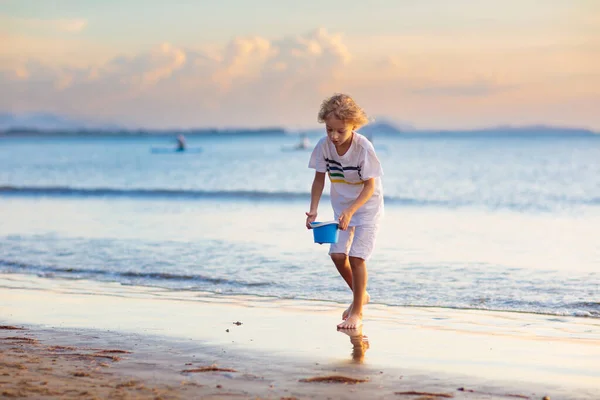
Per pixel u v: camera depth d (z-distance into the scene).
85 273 8.40
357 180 5.54
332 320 5.77
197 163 53.53
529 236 11.23
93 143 187.75
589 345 4.89
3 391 3.51
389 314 6.02
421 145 124.50
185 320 5.77
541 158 58.06
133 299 6.79
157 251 9.87
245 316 5.94
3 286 7.60
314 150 5.65
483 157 61.69
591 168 39.91
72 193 22.77
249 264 8.72
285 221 13.67
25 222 13.99
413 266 8.43
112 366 4.17
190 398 3.45
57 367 4.11
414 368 4.21
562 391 3.72
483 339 5.07
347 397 3.53
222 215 15.08
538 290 7.02
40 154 84.25
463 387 3.78
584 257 9.03
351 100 5.26
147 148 118.62
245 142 188.50
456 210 16.14
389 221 13.71
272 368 4.18
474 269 8.20
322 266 8.51
